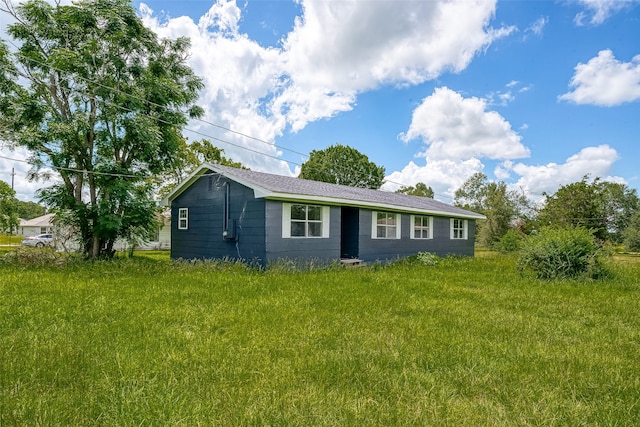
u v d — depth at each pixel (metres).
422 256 14.53
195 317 5.00
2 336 4.00
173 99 14.81
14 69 12.01
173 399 2.63
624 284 8.97
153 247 25.92
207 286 7.49
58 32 12.80
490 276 10.29
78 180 13.12
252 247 11.12
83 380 2.95
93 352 3.55
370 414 2.51
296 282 8.23
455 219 19.23
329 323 4.86
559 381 3.14
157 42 15.17
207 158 25.72
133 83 14.10
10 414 2.36
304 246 11.71
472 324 4.97
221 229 12.23
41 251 11.43
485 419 2.48
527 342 4.23
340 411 2.54
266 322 4.84
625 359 3.76
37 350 3.53
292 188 11.66
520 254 11.31
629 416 2.59
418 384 3.03
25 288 6.88
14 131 12.08
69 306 5.46
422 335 4.38
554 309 6.11
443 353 3.77
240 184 11.59
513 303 6.52
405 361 3.53
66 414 2.41
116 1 13.52
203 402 2.60
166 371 3.16
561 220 21.16
